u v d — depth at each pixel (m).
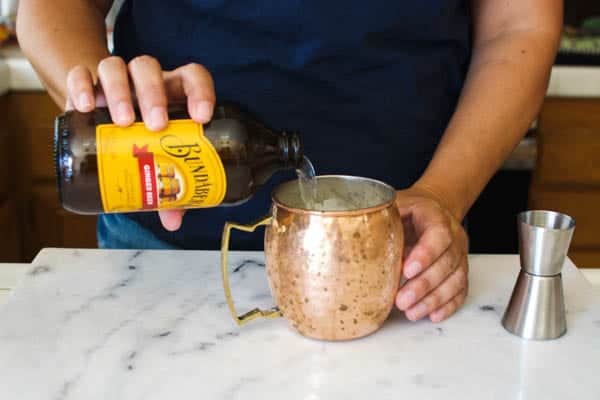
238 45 0.91
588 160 1.72
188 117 0.68
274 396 0.61
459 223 0.78
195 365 0.65
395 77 0.94
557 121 1.70
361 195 0.73
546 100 1.68
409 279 0.71
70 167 0.66
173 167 0.67
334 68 0.92
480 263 0.87
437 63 0.96
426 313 0.71
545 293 0.69
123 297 0.77
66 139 0.67
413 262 0.70
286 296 0.67
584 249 1.80
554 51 0.97
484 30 1.01
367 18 0.89
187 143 0.67
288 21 0.89
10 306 0.75
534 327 0.69
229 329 0.71
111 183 0.67
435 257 0.71
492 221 1.64
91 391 0.61
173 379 0.63
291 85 0.92
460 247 0.74
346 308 0.66
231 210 0.95
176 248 0.98
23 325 0.71
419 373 0.64
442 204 0.81
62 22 0.91
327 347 0.68
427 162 1.00
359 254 0.64
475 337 0.70
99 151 0.66
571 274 0.82
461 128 0.90
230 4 0.89
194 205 0.70
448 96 1.00
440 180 0.85
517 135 0.93
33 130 1.76
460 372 0.64
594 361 0.66
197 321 0.72
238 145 0.69
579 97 1.67
